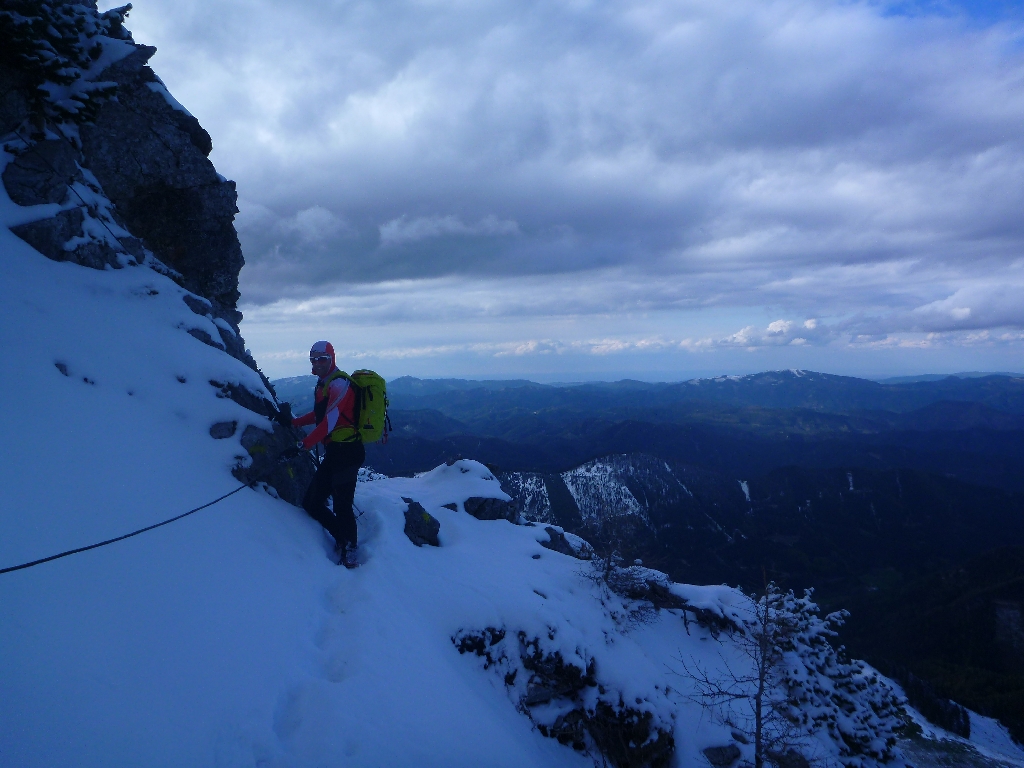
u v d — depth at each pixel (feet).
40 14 22.57
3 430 14.52
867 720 29.96
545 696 20.45
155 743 9.85
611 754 20.43
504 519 34.65
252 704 11.98
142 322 21.67
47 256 20.90
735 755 22.45
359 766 11.86
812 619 31.81
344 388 19.62
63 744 8.96
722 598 32.01
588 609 26.30
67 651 10.50
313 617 16.38
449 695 16.28
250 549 16.83
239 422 20.84
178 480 17.20
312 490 20.65
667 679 24.61
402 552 23.11
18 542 12.01
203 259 29.84
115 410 17.76
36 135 22.81
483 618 21.36
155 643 11.85
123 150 26.03
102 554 13.14
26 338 17.57
